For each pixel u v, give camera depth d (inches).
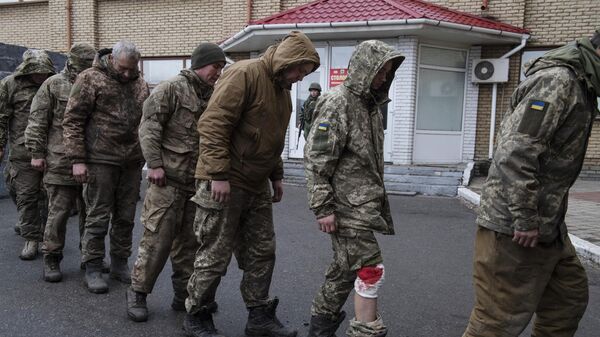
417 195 362.6
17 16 612.4
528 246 90.2
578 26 415.8
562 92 87.0
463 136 451.5
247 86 113.0
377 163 112.3
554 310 101.8
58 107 172.4
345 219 109.2
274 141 120.0
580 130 90.7
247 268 129.4
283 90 121.2
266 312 130.6
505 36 411.5
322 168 108.0
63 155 168.9
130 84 160.9
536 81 89.4
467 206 320.5
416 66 420.2
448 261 200.8
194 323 125.6
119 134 158.7
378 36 421.1
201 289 121.4
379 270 108.3
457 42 433.7
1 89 201.2
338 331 133.5
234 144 116.8
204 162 111.5
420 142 438.6
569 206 300.4
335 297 116.3
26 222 195.9
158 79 562.9
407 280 177.6
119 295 158.4
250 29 426.9
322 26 405.1
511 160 88.5
